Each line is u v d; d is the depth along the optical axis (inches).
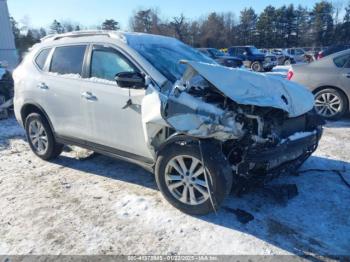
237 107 121.3
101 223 129.2
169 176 133.7
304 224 127.0
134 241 118.2
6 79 345.4
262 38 3009.4
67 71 172.4
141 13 2618.1
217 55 794.8
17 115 201.9
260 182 130.0
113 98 147.9
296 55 1285.7
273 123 126.4
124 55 149.1
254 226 125.3
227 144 123.4
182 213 134.3
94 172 178.5
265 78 139.4
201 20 2881.4
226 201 142.7
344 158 194.1
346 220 129.4
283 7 2950.3
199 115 118.3
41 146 195.2
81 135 167.8
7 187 161.8
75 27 2701.8
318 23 2829.7
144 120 131.1
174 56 159.5
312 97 157.3
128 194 151.9
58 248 115.3
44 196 151.9
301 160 152.6
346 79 270.4
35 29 2394.2
